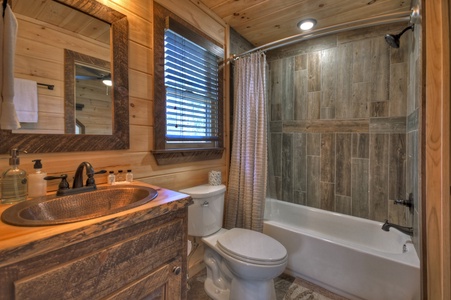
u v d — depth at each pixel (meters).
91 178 1.02
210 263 1.70
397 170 1.99
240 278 1.41
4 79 0.82
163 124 1.51
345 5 1.82
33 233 0.55
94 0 1.16
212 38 1.95
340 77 2.24
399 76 1.95
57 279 0.56
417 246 1.44
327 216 2.22
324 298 1.58
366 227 2.00
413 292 1.33
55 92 1.04
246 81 1.97
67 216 0.89
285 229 1.87
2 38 0.81
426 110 1.03
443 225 0.98
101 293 0.64
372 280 1.47
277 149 2.65
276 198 2.65
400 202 1.71
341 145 2.25
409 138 1.82
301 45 2.45
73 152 1.10
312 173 2.43
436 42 1.00
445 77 0.97
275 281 1.77
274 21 2.08
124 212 0.70
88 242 0.62
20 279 0.51
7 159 0.91
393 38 1.73
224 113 2.10
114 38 1.24
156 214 0.77
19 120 0.93
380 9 1.88
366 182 2.14
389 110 2.01
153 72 1.45
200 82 1.85
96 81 1.18
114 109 1.25
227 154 2.12
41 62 0.99
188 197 0.90
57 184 1.04
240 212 1.99
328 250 1.64
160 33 1.49
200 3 1.82
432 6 1.00
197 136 1.83
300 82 2.47
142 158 1.41
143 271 0.75
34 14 0.98
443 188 0.98
